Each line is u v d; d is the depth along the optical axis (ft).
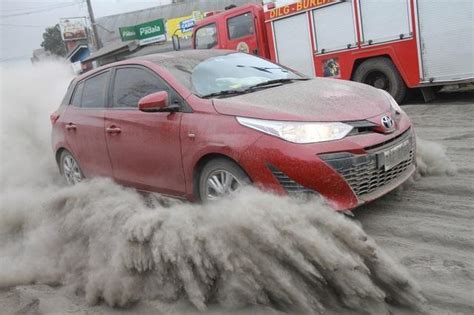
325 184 12.09
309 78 17.17
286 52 36.65
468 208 13.82
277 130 12.34
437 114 26.99
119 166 16.80
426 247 12.10
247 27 38.37
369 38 31.55
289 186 12.17
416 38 29.30
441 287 10.41
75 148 19.24
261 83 15.66
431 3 28.32
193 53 17.35
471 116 25.09
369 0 30.99
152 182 15.57
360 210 14.65
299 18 35.27
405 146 14.03
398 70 30.81
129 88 16.67
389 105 14.46
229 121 13.12
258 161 12.39
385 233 13.08
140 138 15.51
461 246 11.89
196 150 13.66
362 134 12.75
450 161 17.83
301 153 12.04
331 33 33.60
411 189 15.65
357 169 12.43
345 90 14.73
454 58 28.09
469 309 9.65
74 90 20.21
